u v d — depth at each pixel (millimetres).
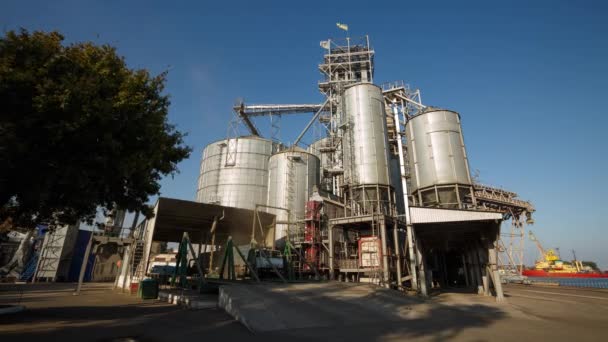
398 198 48562
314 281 29297
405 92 49281
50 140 11969
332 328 13633
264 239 41469
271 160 55000
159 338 11180
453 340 11359
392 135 49469
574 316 17641
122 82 14344
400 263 33969
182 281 26797
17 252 54781
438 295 28359
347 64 62188
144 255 35219
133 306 21109
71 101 11930
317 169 54969
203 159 70312
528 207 61094
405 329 13469
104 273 61625
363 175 37594
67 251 58125
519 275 59156
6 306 17016
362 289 23438
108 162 13539
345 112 42688
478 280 32188
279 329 13203
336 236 41188
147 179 16359
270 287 22000
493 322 15375
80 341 10297
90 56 14000
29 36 12664
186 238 28219
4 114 11500
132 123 14336
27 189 12430
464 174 34750
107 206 16672
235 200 62094
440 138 36062
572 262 104688
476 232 29609
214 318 15703
